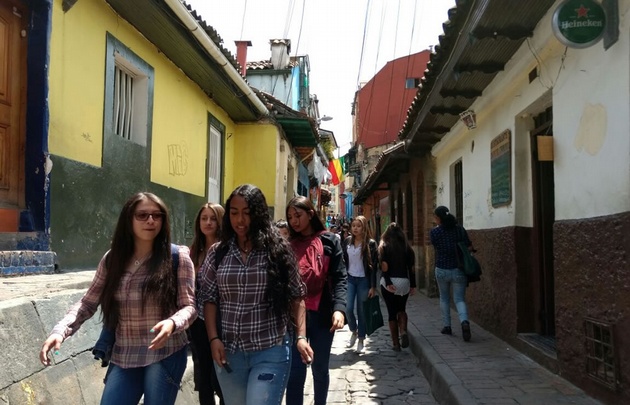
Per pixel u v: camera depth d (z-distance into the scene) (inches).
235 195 126.0
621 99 160.1
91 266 247.1
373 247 306.0
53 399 135.7
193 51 327.6
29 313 136.3
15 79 207.6
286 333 125.5
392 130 1226.0
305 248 166.4
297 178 741.3
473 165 349.4
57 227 219.0
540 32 210.5
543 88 224.1
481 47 237.5
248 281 122.0
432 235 302.5
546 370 218.1
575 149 192.5
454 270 294.0
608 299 166.2
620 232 158.4
